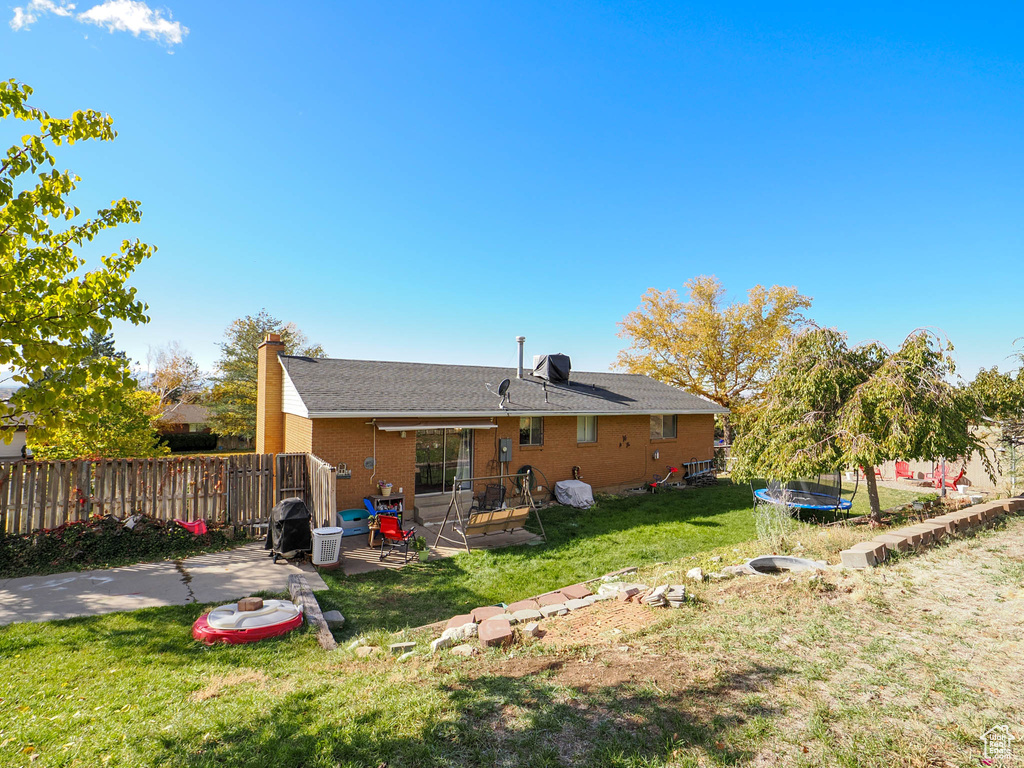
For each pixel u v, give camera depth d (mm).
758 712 3699
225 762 3371
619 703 3889
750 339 31797
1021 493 14180
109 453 14336
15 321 4773
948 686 3963
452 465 14945
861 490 18422
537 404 16375
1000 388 14812
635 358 34781
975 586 6277
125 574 8430
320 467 10727
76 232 5754
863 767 3076
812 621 5344
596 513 14984
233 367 37281
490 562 10234
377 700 4176
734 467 13289
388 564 9992
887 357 11227
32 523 9297
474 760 3314
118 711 4137
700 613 5863
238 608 6340
